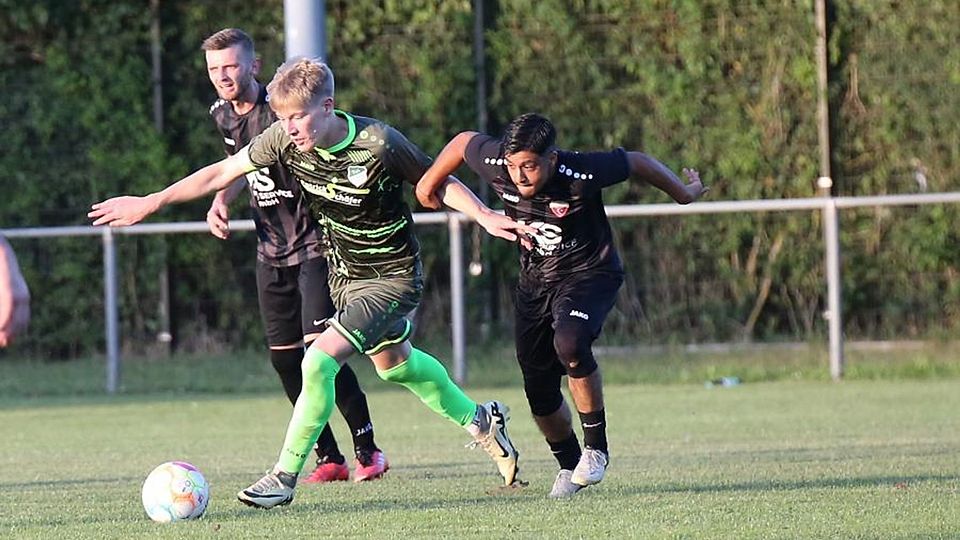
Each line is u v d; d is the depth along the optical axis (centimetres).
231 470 2348
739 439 2738
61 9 4684
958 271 4512
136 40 4691
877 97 4556
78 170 4709
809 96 4572
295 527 1656
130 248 4666
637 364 4322
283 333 2294
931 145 4550
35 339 4706
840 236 4544
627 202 4594
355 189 1853
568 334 1827
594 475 1894
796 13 4550
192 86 4703
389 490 2028
